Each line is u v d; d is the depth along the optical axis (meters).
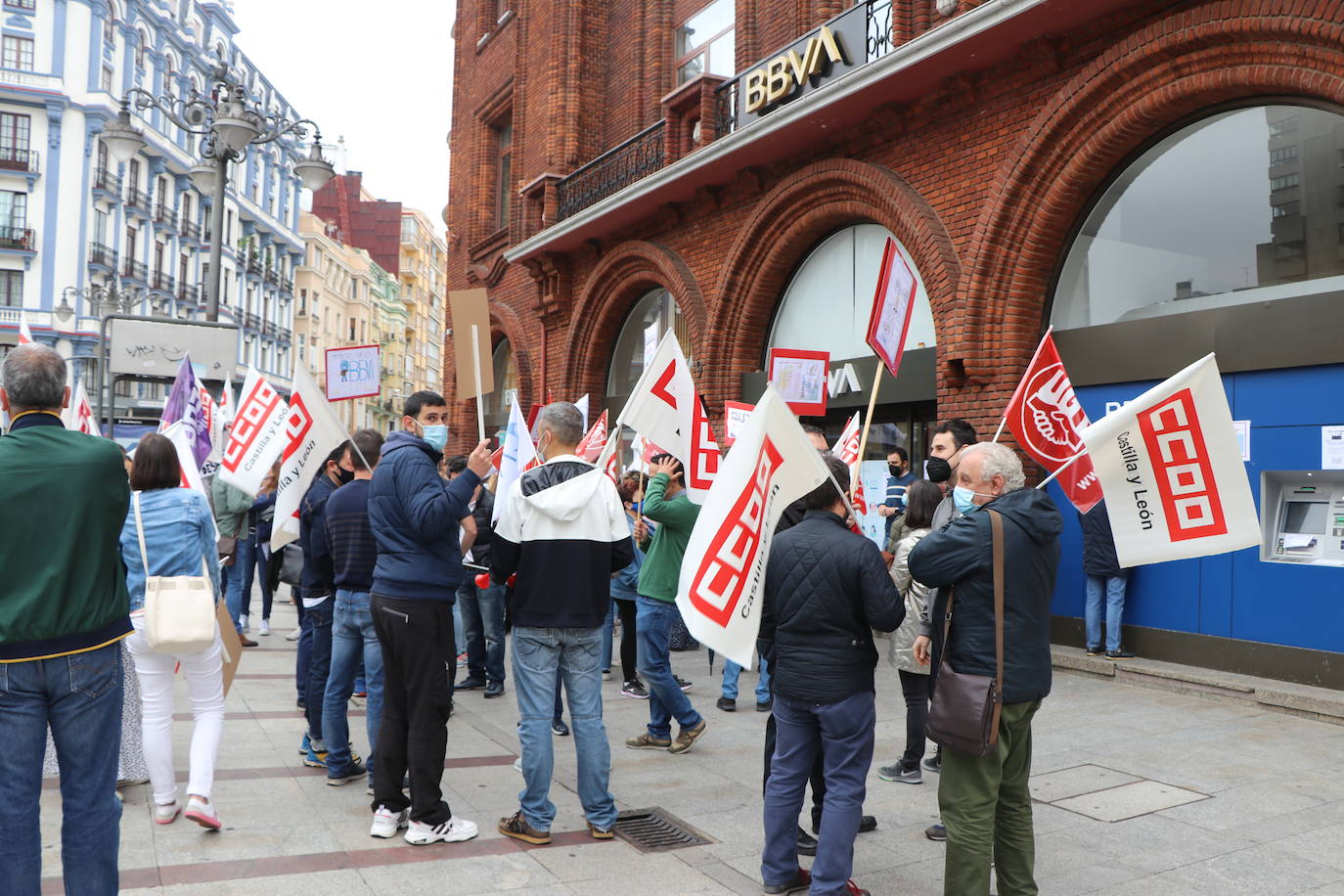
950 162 9.45
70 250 43.75
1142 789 5.11
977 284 8.90
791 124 10.51
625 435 15.23
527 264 17.11
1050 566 3.57
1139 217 8.30
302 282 68.00
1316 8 6.57
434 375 106.19
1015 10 7.93
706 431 5.13
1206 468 3.77
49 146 43.56
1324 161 7.09
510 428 5.51
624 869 4.10
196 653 4.38
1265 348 7.18
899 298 6.06
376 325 83.25
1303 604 6.99
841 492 3.97
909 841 4.45
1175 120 7.99
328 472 5.85
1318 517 7.12
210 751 4.43
